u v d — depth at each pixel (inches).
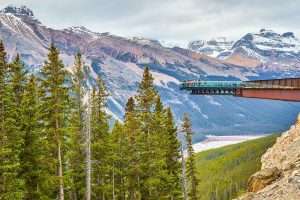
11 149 1080.2
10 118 1051.3
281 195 817.5
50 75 1183.6
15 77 1159.6
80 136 1336.1
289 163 1109.7
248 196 972.6
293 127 1491.1
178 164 1822.1
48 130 1164.5
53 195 1397.6
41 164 1167.6
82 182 1416.1
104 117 1518.2
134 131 1609.3
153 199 1689.2
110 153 1568.7
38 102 1187.3
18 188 1090.1
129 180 1662.2
